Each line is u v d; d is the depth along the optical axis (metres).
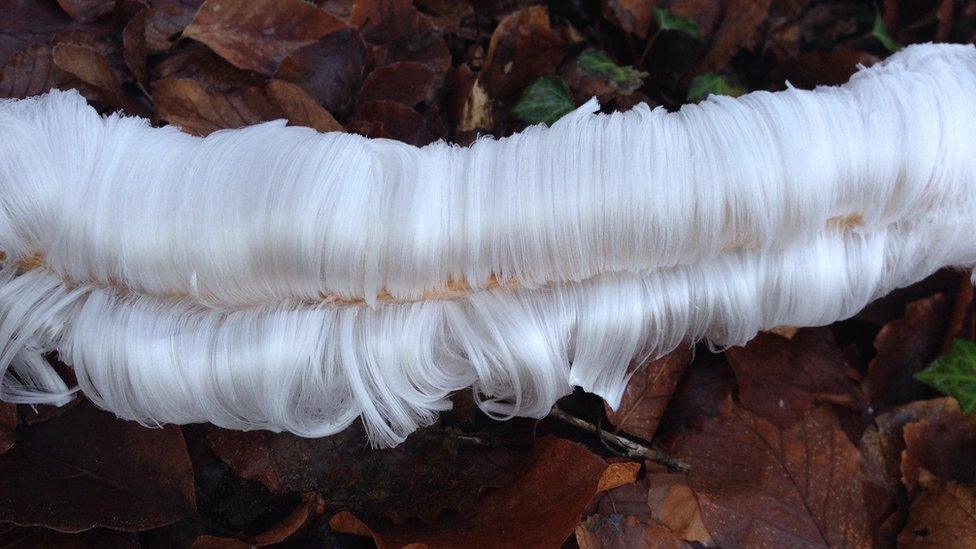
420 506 0.23
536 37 0.29
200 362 0.20
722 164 0.19
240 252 0.19
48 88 0.25
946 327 0.29
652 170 0.19
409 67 0.27
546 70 0.30
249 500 0.24
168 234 0.19
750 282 0.22
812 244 0.22
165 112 0.26
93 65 0.25
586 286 0.21
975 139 0.21
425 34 0.29
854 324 0.30
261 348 0.20
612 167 0.19
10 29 0.26
